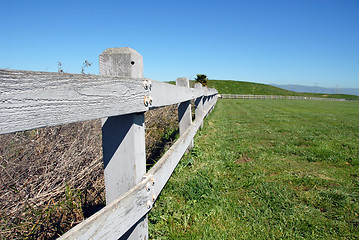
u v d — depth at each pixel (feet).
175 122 14.92
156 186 4.89
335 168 11.26
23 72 1.83
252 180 9.32
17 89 1.79
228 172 10.19
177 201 7.29
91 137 7.32
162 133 12.10
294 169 10.95
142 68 4.21
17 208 4.53
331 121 29.86
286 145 15.76
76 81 2.37
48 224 4.73
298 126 24.71
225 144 15.11
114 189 4.10
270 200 7.80
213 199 7.60
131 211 3.69
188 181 8.37
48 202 4.98
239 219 6.66
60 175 5.51
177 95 7.24
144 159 4.31
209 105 28.94
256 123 26.78
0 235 4.09
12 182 5.13
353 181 9.68
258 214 6.89
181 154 8.26
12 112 1.76
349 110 54.54
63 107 2.22
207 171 9.68
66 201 5.23
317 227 6.44
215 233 5.95
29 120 1.90
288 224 6.57
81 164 6.55
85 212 5.38
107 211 3.05
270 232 6.15
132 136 3.75
